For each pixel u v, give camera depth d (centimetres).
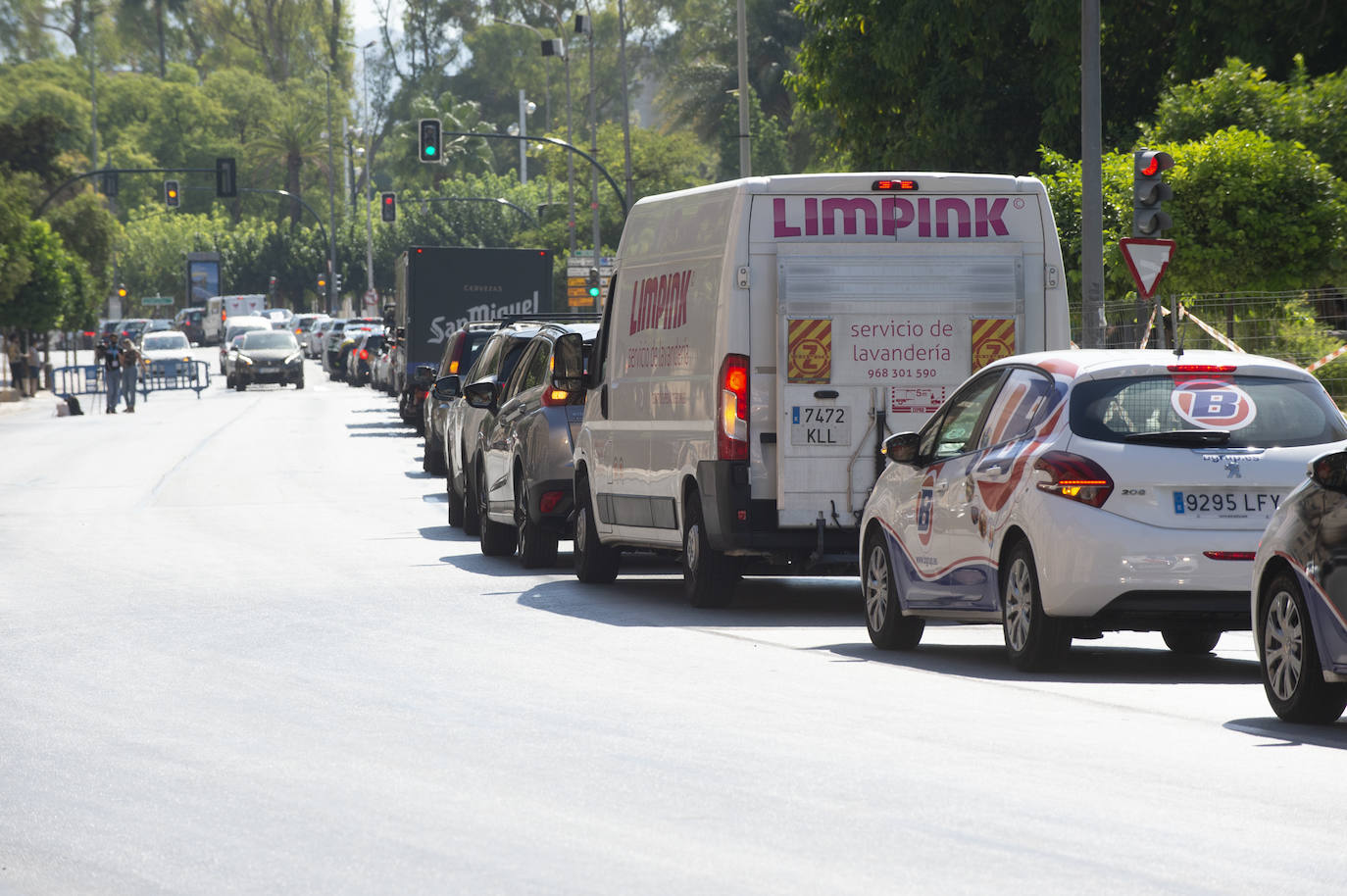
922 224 4219
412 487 8700
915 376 4203
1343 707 2764
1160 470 3170
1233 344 7131
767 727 2781
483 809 2245
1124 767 2467
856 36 11575
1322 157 8981
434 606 4491
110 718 2938
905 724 2800
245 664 3528
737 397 4184
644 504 4622
